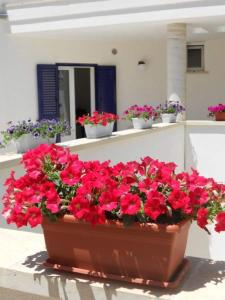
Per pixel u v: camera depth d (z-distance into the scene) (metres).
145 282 1.62
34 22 8.12
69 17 7.79
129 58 10.83
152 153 6.64
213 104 10.77
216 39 10.52
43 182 1.81
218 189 1.75
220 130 7.55
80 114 10.42
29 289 1.75
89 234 1.69
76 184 1.79
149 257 1.63
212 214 1.71
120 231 1.64
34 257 1.91
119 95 10.84
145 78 10.99
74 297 1.67
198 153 7.77
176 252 1.66
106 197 1.63
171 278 1.65
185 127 7.81
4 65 8.65
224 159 7.57
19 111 9.00
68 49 9.77
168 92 8.10
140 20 7.29
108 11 7.47
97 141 4.94
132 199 1.61
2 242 2.12
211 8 6.81
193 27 8.46
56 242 1.77
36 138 4.10
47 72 9.39
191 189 1.67
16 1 8.18
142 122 6.63
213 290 1.59
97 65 10.37
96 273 1.70
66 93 10.13
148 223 1.61
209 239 6.79
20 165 3.61
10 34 8.52
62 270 1.76
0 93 8.64
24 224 1.71
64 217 1.70
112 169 1.86
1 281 1.81
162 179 1.72
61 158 1.90
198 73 10.85
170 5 7.07
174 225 1.58
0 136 8.63
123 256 1.67
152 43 10.88
